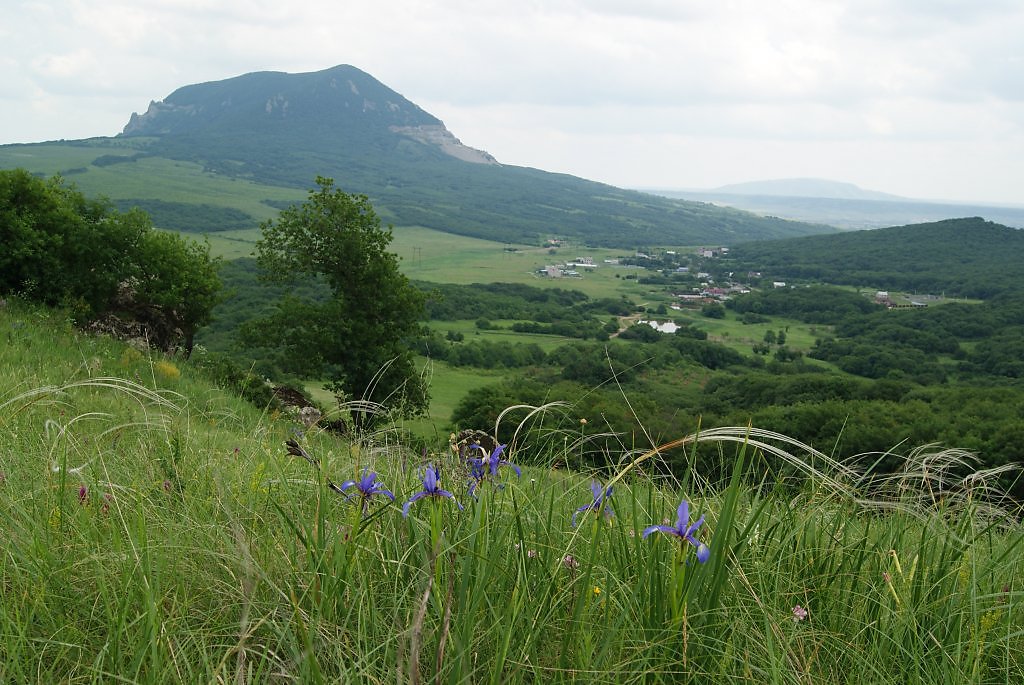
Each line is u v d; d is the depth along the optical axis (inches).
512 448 136.1
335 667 91.6
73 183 1078.4
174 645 91.7
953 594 111.5
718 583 95.5
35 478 141.5
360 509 107.5
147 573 97.6
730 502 95.3
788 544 122.0
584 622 97.0
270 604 99.2
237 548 105.5
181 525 124.1
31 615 94.3
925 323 6688.0
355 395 1358.3
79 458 161.9
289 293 1445.6
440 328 4638.3
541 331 5014.8
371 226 1438.2
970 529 124.9
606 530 117.4
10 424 178.4
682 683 90.8
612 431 129.3
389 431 142.6
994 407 1170.0
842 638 108.3
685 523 94.1
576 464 134.2
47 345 630.5
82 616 102.7
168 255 1096.8
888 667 103.0
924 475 128.9
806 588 114.3
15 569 105.3
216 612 103.0
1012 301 7711.6
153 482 151.3
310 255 1408.7
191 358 1000.2
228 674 90.3
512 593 102.1
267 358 1392.7
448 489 120.3
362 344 1366.9
